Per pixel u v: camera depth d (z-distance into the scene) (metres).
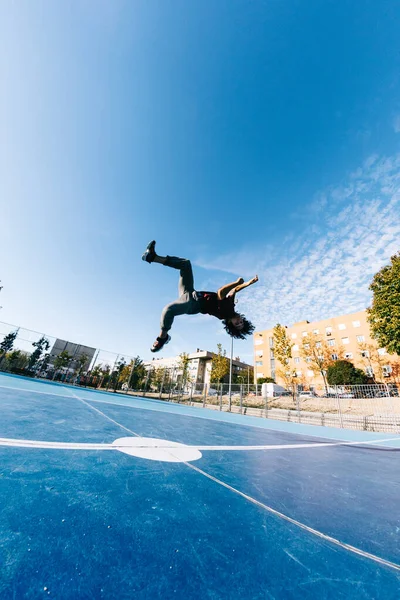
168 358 59.00
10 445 1.74
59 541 0.82
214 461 2.26
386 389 13.33
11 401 3.81
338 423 12.44
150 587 0.68
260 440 4.12
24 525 0.87
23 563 0.69
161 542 0.91
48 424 2.64
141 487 1.40
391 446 5.58
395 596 0.75
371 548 1.06
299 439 4.97
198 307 2.53
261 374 47.25
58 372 19.31
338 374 31.31
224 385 18.69
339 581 0.80
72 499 1.12
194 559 0.83
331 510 1.47
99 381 20.75
